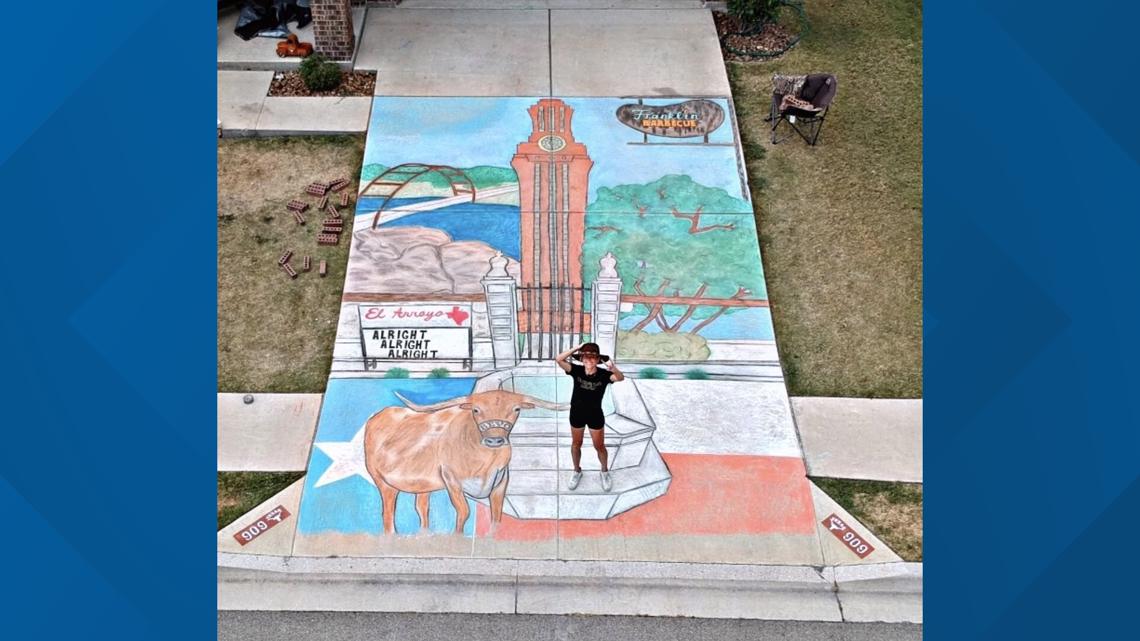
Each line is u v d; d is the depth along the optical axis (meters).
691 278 11.05
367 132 12.69
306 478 9.16
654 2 14.95
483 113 12.96
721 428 9.64
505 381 10.00
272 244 11.38
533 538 8.73
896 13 14.77
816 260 11.30
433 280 10.95
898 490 9.15
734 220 11.70
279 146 12.54
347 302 10.74
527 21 14.52
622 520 8.87
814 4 14.92
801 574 8.54
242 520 8.82
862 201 11.97
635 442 9.49
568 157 12.39
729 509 8.98
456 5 14.80
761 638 8.12
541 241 11.38
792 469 9.33
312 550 8.65
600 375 8.35
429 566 8.55
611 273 11.04
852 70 13.79
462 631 8.12
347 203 11.81
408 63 13.69
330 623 8.16
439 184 12.03
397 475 9.19
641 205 11.83
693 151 12.53
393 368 10.12
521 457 9.33
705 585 8.47
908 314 10.74
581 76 13.56
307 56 13.48
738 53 14.02
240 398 9.81
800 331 10.57
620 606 8.30
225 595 8.33
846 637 8.14
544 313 10.65
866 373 10.19
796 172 12.30
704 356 10.28
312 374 10.09
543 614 8.24
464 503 8.97
